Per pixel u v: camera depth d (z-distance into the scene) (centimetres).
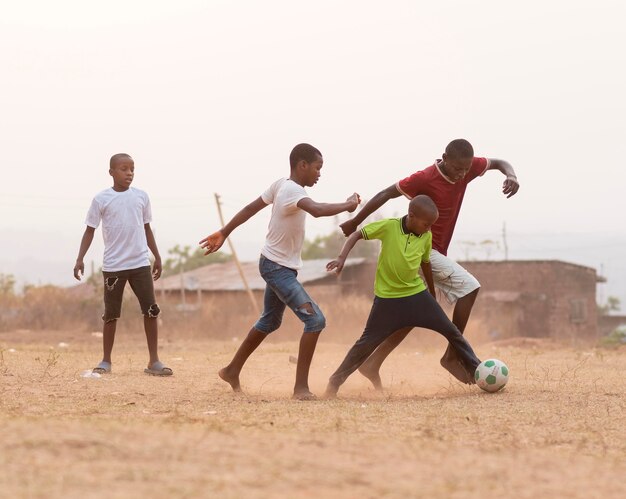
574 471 641
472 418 888
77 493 509
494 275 6625
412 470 609
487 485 579
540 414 930
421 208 1084
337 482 562
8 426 677
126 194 1359
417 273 1120
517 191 1173
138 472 558
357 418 873
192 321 4719
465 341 1141
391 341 1170
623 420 907
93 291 4878
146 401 1028
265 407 966
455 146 1112
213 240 1135
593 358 1978
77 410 927
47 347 2373
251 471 576
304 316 1077
